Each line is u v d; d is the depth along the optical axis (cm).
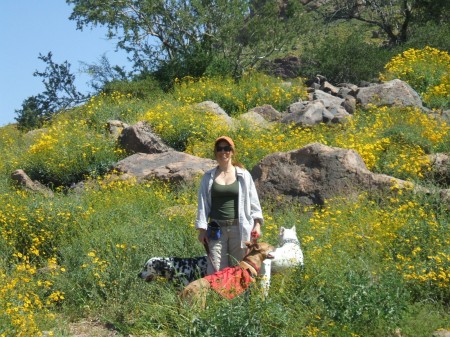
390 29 3159
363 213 989
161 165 1326
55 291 841
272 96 1894
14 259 954
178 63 2322
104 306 804
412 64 1925
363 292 725
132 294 798
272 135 1447
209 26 2462
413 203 988
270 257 730
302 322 699
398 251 864
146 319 749
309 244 870
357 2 3391
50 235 1002
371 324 707
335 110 1602
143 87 2178
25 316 720
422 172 1159
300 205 1087
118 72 2477
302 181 1103
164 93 2162
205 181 770
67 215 1029
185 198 1146
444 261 806
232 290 704
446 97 1734
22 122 2430
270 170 1132
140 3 2458
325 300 734
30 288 814
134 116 1761
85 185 1318
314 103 1577
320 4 3734
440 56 2127
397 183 1061
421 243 872
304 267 777
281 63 2872
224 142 768
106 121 1708
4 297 743
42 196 1192
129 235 917
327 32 3297
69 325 768
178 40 2453
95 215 1052
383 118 1452
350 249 867
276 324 692
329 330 687
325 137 1388
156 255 877
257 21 2500
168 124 1499
